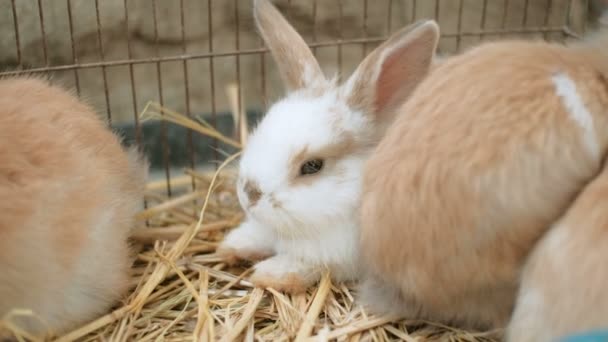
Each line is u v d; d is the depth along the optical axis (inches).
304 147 19.2
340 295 20.0
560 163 16.4
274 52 21.2
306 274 19.9
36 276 17.3
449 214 16.8
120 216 19.8
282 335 18.9
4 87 20.1
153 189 25.4
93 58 28.4
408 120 17.8
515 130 16.5
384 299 19.0
